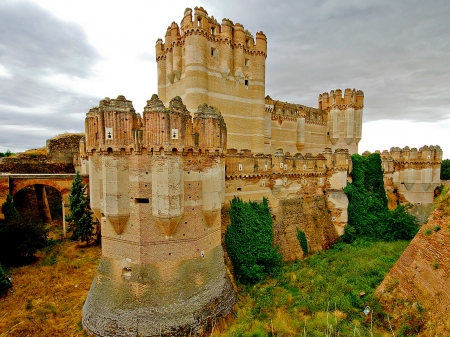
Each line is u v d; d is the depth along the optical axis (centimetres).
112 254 2017
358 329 1798
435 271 1795
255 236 2830
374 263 2831
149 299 1864
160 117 1862
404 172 5244
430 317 1672
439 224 1969
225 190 2786
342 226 3988
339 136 6119
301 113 5484
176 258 1988
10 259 3216
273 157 3328
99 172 2084
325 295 2297
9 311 2230
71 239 4109
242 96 3691
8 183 3922
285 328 1880
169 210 1877
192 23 3181
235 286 2527
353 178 4394
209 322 1992
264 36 3822
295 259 3356
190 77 3203
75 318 2133
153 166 1897
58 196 5438
